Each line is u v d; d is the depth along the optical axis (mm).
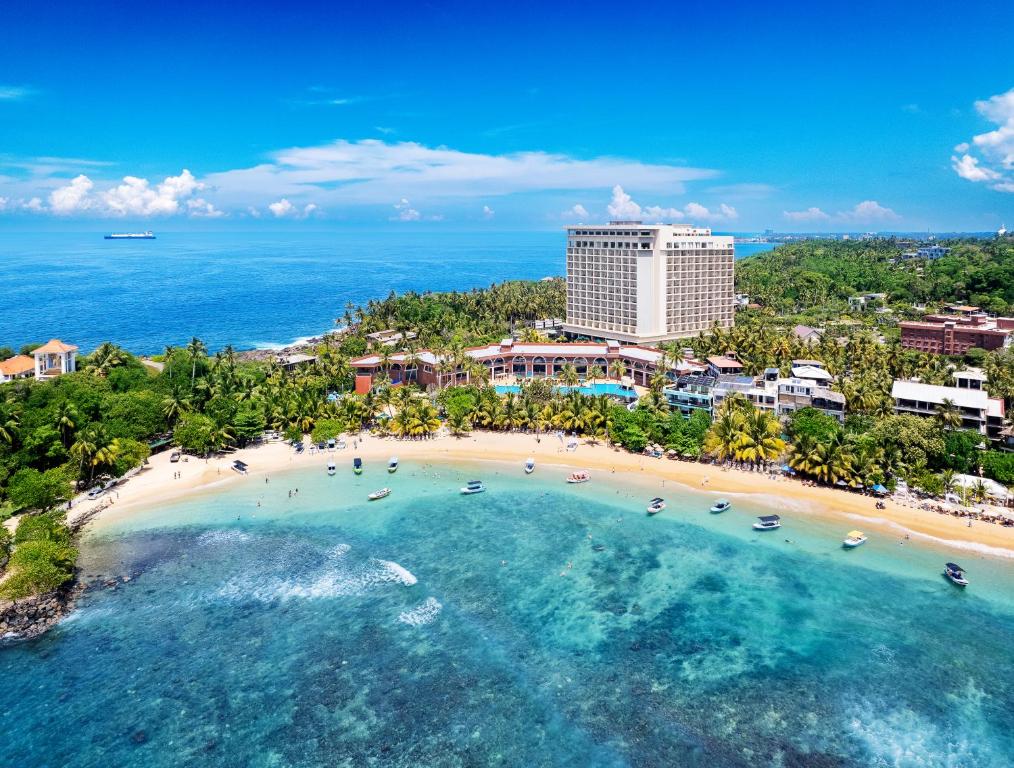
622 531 106188
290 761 63156
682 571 94000
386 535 106062
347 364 199000
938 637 79000
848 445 118375
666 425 140750
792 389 147750
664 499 117875
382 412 162500
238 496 122188
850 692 70875
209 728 67125
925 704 69188
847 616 83188
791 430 136000
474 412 155875
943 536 100438
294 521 111625
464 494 121875
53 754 64250
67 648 79188
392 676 73875
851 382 150000
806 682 72312
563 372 195000
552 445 146500
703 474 127812
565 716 68062
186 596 89500
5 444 121500
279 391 165000
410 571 94875
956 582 88312
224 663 76250
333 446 147250
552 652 77438
